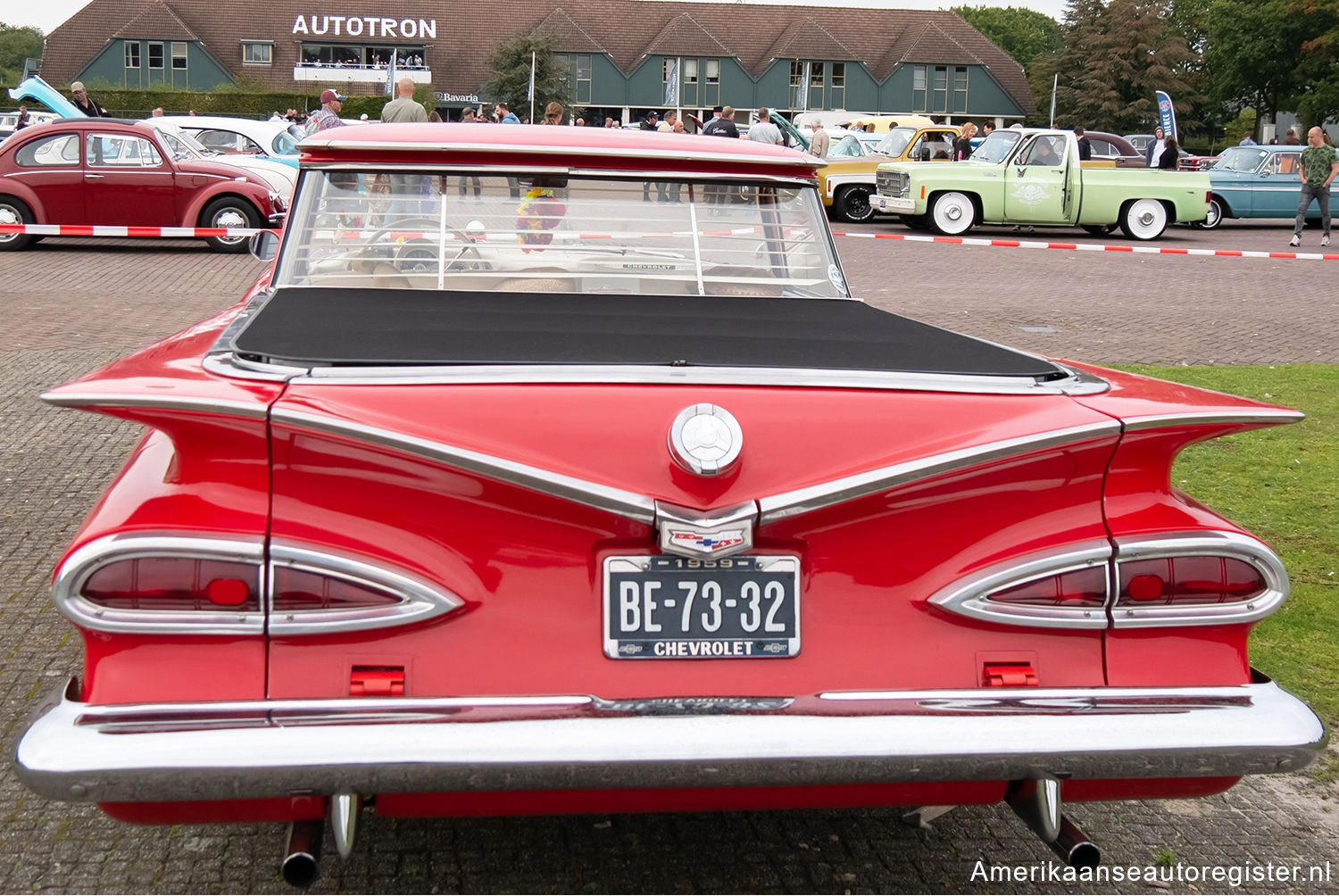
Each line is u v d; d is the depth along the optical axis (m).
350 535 2.20
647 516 2.21
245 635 2.15
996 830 3.23
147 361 2.44
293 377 2.28
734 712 2.19
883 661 2.33
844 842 3.13
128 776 2.03
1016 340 10.36
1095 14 78.56
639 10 82.31
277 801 2.19
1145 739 2.23
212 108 65.19
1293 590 4.97
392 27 78.31
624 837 3.11
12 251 15.26
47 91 26.20
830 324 3.41
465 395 2.24
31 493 5.66
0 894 2.75
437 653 2.23
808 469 2.27
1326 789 3.55
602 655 2.27
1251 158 24.30
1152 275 15.48
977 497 2.32
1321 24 65.06
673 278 3.91
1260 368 9.29
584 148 3.78
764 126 21.58
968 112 83.25
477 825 3.14
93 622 2.11
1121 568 2.35
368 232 3.79
